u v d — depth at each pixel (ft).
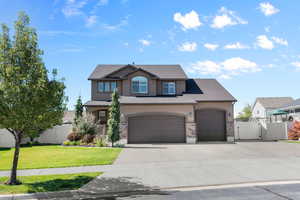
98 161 40.34
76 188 25.32
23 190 24.49
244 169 34.09
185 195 23.09
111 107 63.98
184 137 73.20
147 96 82.38
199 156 45.83
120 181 28.09
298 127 78.48
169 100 75.92
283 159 41.91
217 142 74.13
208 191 24.43
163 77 84.99
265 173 31.60
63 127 74.23
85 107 75.51
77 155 47.01
